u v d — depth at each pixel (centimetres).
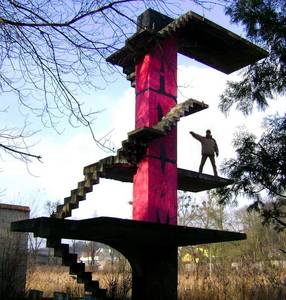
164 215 1224
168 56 1338
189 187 1418
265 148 1234
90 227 1019
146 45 1284
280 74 1276
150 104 1277
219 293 1866
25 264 1670
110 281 1652
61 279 2212
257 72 1298
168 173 1259
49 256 3031
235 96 1324
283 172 1209
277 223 1284
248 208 1266
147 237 1186
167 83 1325
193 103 1250
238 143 1265
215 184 1350
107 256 4191
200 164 1352
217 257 3394
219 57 1497
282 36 1240
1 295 1535
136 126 1295
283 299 1836
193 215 3466
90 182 1228
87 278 1170
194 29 1369
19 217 1697
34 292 1545
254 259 2909
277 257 3022
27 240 1686
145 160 1241
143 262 1262
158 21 1372
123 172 1328
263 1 1238
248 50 1420
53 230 1016
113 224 986
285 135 1216
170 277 1284
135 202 1242
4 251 1617
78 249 4016
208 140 1375
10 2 753
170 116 1235
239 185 1258
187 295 1875
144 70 1309
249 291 1869
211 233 1159
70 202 1240
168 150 1278
